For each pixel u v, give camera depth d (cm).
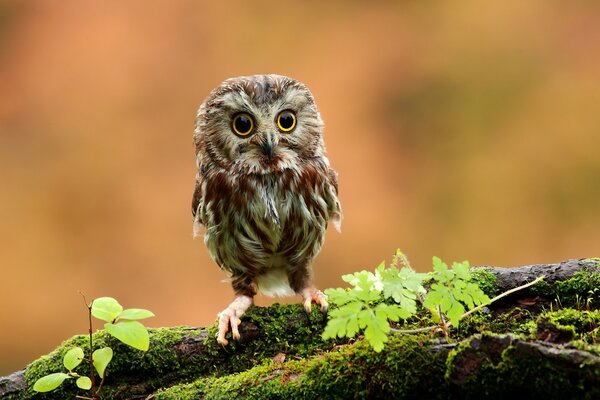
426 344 384
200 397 428
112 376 466
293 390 403
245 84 536
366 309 376
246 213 534
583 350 353
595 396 344
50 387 425
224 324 473
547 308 465
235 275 564
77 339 473
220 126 537
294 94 540
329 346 468
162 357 468
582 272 465
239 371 470
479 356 364
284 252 554
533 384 354
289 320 477
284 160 532
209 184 541
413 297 389
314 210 545
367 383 387
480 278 471
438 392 376
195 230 582
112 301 439
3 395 461
